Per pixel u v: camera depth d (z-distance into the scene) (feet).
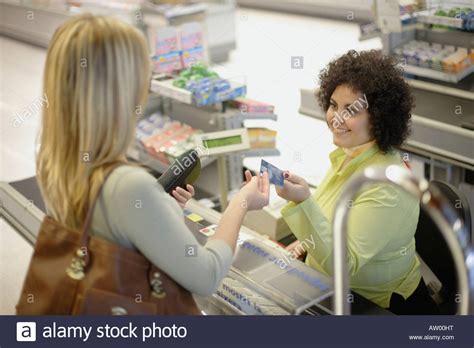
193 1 27.27
